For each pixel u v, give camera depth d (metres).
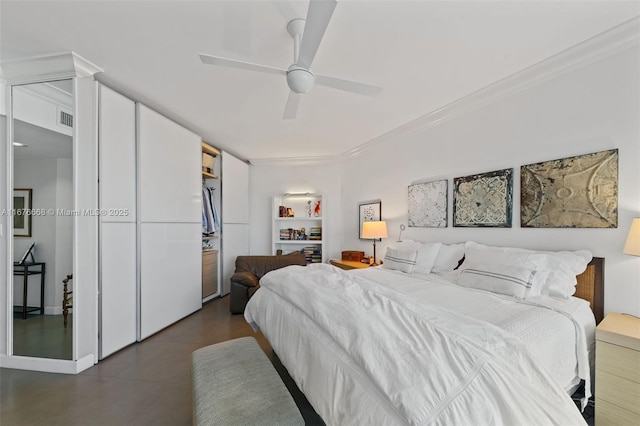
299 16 1.71
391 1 1.59
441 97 2.86
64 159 2.38
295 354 1.52
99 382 2.13
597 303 1.99
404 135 3.80
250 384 1.47
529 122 2.44
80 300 2.31
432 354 1.05
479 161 2.86
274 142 4.45
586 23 1.80
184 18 1.74
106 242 2.51
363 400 1.03
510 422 0.90
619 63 1.93
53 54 2.13
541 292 2.02
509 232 2.59
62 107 2.33
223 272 4.70
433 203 3.38
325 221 5.23
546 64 2.23
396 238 3.98
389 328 1.24
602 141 2.01
